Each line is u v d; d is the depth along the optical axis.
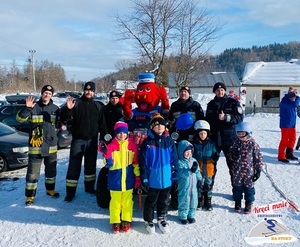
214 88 5.06
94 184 5.44
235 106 4.93
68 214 4.60
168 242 3.81
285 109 7.36
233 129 4.86
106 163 4.06
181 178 4.23
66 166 7.60
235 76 36.97
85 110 5.05
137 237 3.92
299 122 15.77
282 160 7.51
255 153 4.47
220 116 4.77
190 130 4.68
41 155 4.99
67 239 3.89
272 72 23.45
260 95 22.61
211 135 5.01
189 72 15.30
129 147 4.12
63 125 5.00
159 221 4.08
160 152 4.01
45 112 5.05
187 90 4.99
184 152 4.22
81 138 5.07
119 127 4.08
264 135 11.54
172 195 4.62
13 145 7.66
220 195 5.24
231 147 4.60
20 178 7.20
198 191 4.46
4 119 10.66
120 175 4.01
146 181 3.95
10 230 4.16
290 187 5.59
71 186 5.02
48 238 3.93
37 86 84.62
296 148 8.97
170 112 5.12
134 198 5.14
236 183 4.53
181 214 4.24
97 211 4.70
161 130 4.05
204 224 4.23
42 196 5.31
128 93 5.28
